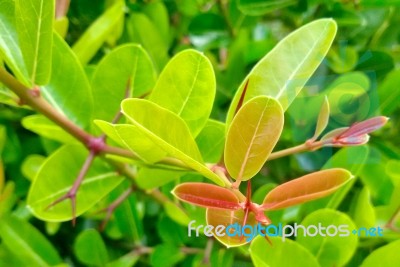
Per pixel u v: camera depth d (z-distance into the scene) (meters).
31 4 0.32
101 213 0.46
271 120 0.27
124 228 0.45
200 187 0.28
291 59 0.31
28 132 0.49
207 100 0.31
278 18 0.50
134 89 0.38
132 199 0.45
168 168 0.33
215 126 0.35
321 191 0.28
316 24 0.31
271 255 0.33
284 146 0.45
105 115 0.38
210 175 0.27
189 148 0.28
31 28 0.33
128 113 0.28
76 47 0.42
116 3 0.45
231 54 0.46
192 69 0.31
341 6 0.45
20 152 0.48
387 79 0.40
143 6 0.50
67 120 0.35
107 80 0.38
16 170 0.48
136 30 0.47
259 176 0.45
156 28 0.48
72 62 0.38
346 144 0.31
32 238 0.43
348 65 0.44
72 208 0.34
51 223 0.45
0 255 0.43
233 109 0.30
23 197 0.49
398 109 0.46
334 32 0.31
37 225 0.48
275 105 0.27
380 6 0.44
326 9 0.46
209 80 0.31
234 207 0.28
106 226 0.46
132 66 0.38
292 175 0.46
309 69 0.31
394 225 0.39
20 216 0.46
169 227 0.44
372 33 0.47
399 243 0.35
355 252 0.40
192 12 0.52
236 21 0.48
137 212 0.45
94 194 0.38
